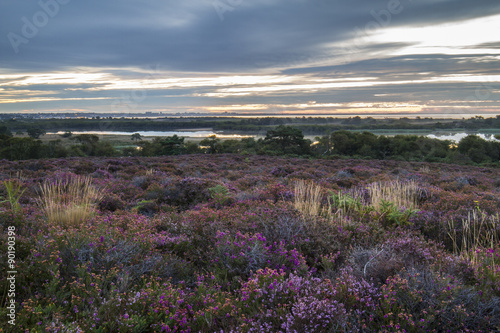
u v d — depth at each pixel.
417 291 2.49
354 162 26.38
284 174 14.30
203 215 5.27
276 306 2.55
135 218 5.32
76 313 2.43
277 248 3.70
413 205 6.54
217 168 19.20
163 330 2.34
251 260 3.39
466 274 3.00
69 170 13.62
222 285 3.16
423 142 73.06
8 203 5.72
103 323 2.27
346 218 5.18
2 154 57.62
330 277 3.21
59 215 4.95
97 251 3.33
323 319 2.31
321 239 3.99
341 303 2.44
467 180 12.84
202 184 8.73
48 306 2.37
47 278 2.83
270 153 46.34
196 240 4.23
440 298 2.45
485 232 4.67
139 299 2.56
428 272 2.89
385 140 75.00
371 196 7.16
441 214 5.72
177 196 8.32
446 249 4.38
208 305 2.59
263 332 2.21
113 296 2.64
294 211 5.18
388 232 4.52
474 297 2.48
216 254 3.68
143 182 10.75
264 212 5.01
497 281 2.82
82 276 2.87
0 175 10.40
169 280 3.06
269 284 2.79
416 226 5.19
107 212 6.42
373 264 3.16
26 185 8.27
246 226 4.42
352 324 2.34
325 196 7.25
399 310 2.42
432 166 26.00
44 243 3.37
